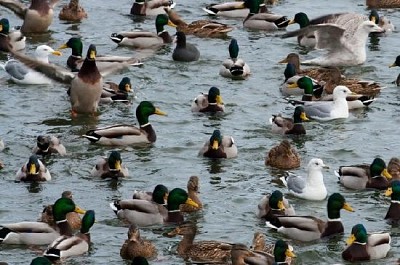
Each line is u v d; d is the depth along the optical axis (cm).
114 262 3080
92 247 3161
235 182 3641
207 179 3662
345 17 4956
